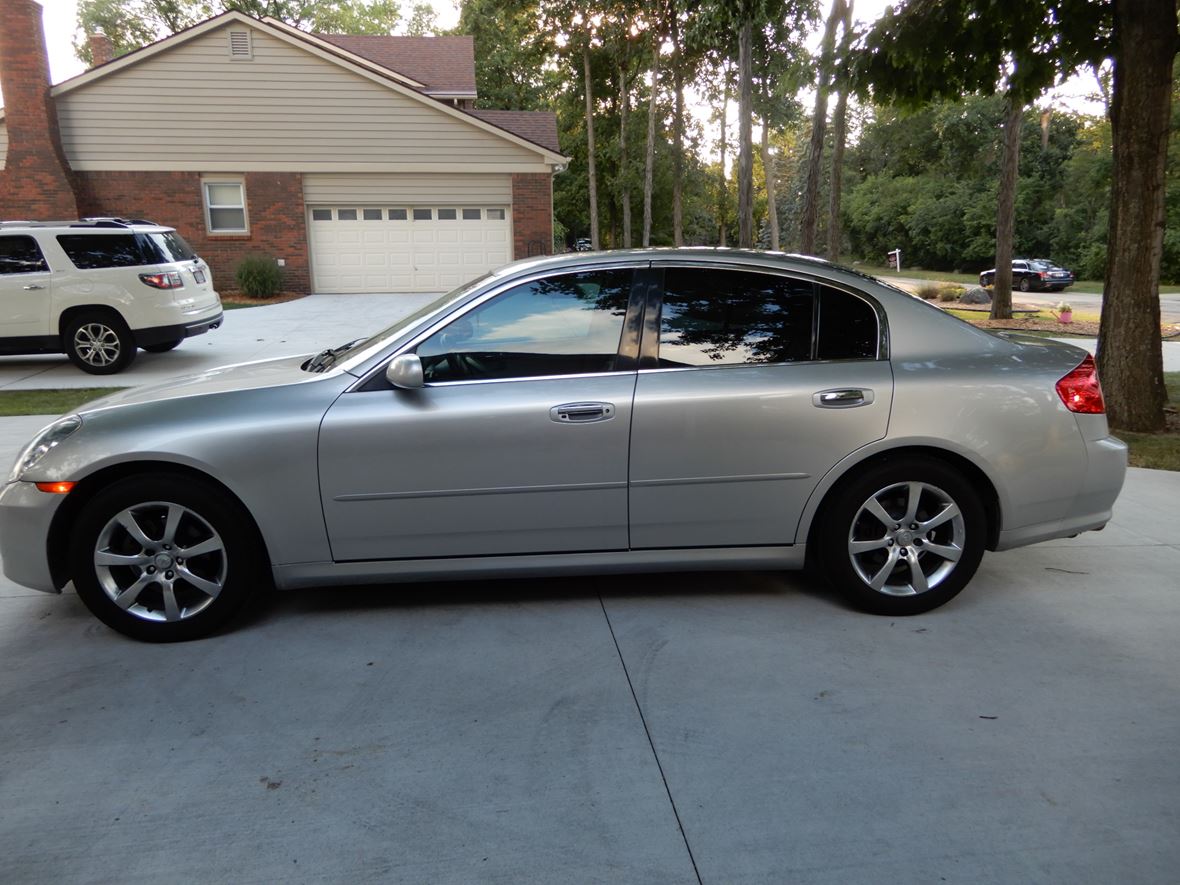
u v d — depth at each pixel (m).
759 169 56.47
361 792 2.64
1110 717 3.04
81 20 39.69
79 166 20.53
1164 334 17.62
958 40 8.30
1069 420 3.83
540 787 2.67
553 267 3.76
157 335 10.91
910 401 3.71
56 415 8.40
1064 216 47.38
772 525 3.79
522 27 32.16
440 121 21.45
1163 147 7.40
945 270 56.31
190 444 3.50
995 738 2.91
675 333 3.75
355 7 46.47
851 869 2.30
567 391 3.65
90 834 2.46
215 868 2.32
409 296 21.42
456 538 3.71
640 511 3.73
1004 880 2.26
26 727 3.01
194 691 3.26
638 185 32.44
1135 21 7.26
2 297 10.41
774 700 3.16
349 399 3.62
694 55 26.06
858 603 3.87
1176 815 2.51
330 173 21.50
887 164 62.44
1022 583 4.27
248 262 20.33
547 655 3.52
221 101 20.70
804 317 3.80
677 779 2.70
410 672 3.39
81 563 3.57
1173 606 3.99
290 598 4.13
